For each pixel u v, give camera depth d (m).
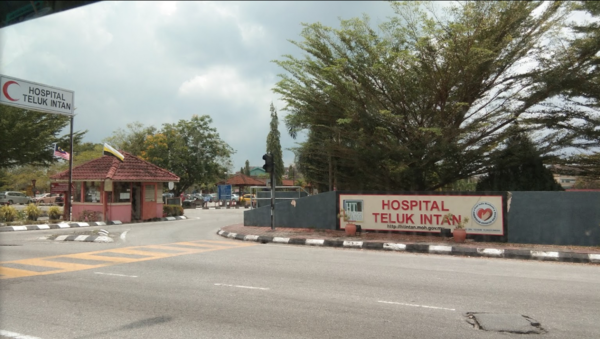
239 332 5.23
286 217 18.14
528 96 17.77
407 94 18.41
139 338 5.01
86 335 5.11
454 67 16.61
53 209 23.94
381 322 5.67
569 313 6.17
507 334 5.25
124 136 47.09
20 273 8.85
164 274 8.81
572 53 16.91
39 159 32.19
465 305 6.54
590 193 13.09
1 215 21.70
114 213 23.50
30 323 5.57
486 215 14.07
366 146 19.16
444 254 12.76
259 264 10.12
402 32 17.95
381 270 9.51
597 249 12.39
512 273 9.43
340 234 15.84
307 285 7.85
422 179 19.70
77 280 8.19
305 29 18.92
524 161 17.80
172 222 24.53
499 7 16.44
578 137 17.58
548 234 13.44
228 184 49.69
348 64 18.48
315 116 20.05
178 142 42.88
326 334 5.19
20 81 18.38
